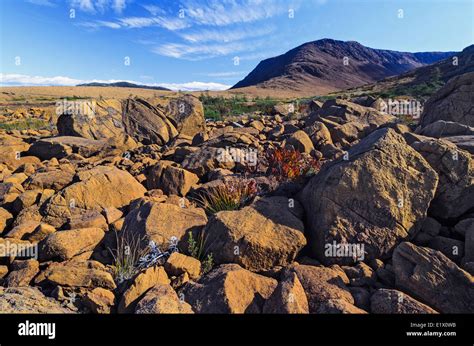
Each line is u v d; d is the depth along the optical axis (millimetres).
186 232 4672
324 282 3691
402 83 87125
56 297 3625
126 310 3414
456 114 8938
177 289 3771
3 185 6691
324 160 7914
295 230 4379
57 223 5422
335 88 170625
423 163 4578
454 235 4457
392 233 4266
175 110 13648
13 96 59906
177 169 6746
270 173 6812
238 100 44094
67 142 10570
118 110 12930
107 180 6043
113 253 4574
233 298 3441
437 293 3465
